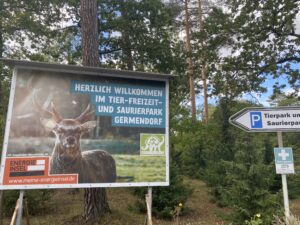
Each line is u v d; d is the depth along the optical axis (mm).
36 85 5613
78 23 19844
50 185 5410
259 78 13727
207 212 11367
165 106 6246
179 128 20594
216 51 14781
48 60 20547
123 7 19219
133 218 9133
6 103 14188
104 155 5777
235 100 14609
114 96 5992
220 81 14312
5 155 5297
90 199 8359
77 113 5750
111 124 5898
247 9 14094
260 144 8562
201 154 20781
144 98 6148
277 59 13883
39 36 20062
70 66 5680
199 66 15461
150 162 6000
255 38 13773
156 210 10281
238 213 7660
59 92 5707
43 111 5578
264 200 7473
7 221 9227
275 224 6203
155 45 19125
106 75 5984
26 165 5359
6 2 19094
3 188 5199
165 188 10641
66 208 11359
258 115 5918
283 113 5805
